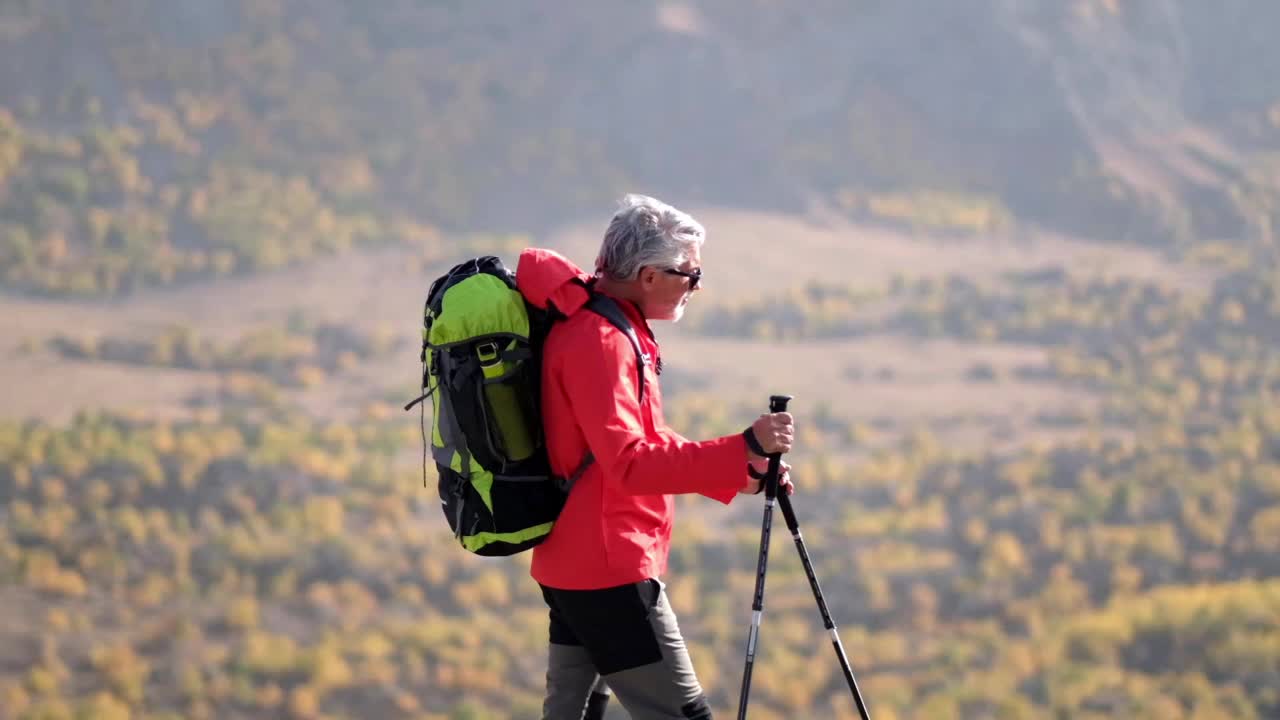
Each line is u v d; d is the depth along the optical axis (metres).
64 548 169.00
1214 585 164.50
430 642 144.25
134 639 143.75
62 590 155.38
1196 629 134.38
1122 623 140.25
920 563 166.00
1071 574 164.25
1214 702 116.69
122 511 181.12
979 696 122.38
